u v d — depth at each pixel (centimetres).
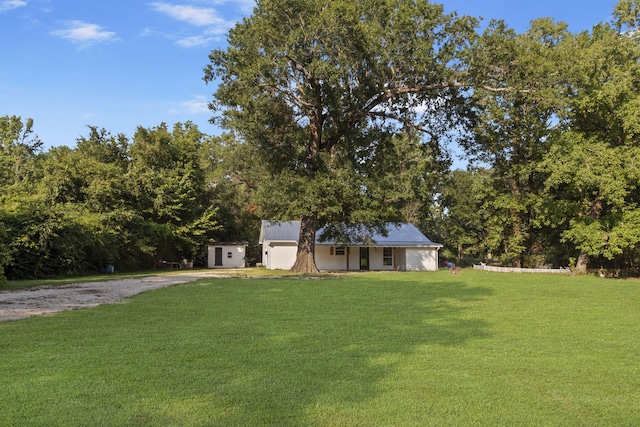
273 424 433
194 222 4156
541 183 3356
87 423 425
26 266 2342
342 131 2703
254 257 5228
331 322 991
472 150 2920
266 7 2170
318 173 2488
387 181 2650
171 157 4206
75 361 636
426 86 2423
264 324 955
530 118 2891
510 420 456
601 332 909
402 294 1562
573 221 2855
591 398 524
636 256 3116
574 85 2528
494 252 4531
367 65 2319
